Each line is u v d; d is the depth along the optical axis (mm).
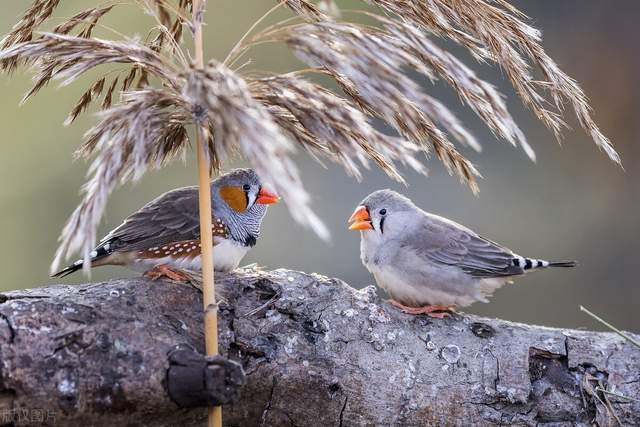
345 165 5648
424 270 8828
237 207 8414
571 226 17578
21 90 16375
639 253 17312
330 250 16641
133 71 6523
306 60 5406
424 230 9008
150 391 6020
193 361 6000
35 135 16453
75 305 6312
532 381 7137
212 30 18266
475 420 7023
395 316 7289
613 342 7391
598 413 7078
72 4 16688
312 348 6914
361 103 6168
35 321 6117
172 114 5895
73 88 16531
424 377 7027
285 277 7277
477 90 5480
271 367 6758
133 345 6176
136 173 5383
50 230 16344
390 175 6352
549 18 19125
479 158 17469
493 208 17094
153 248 7871
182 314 6668
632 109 18562
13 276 16109
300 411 6855
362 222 9094
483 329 7344
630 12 18750
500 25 6180
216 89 5129
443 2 6098
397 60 5309
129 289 6641
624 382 7164
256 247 16688
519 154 17531
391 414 6949
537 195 17453
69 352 6043
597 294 17188
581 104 6332
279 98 5621
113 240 7895
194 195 8195
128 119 5562
